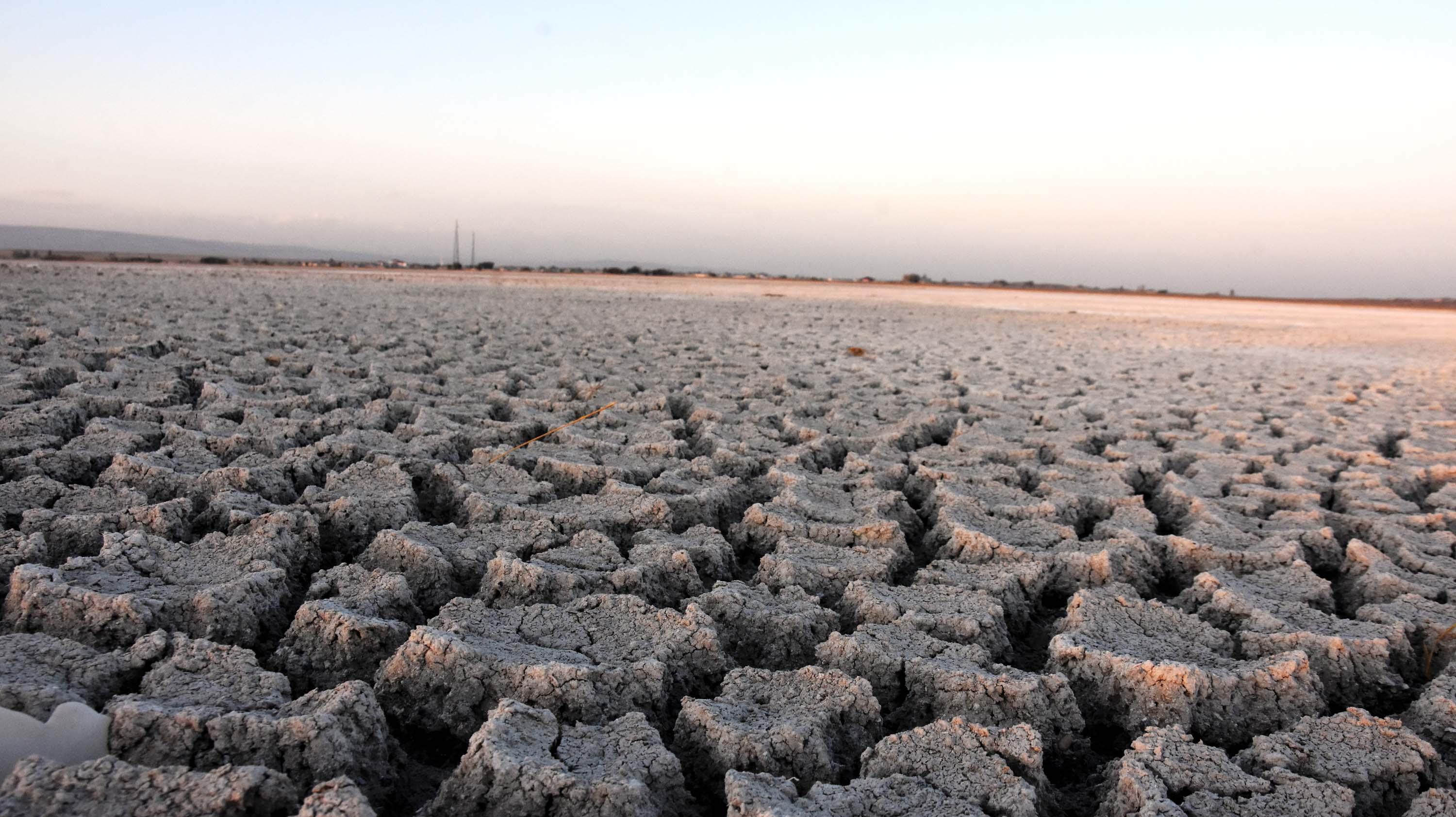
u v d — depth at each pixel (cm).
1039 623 459
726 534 572
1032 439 809
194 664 304
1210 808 270
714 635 364
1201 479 702
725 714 309
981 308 3516
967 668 346
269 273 3281
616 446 698
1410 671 403
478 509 518
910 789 268
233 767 241
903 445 809
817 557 483
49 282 1956
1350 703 379
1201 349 1969
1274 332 2716
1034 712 327
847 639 363
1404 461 801
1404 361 1870
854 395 1036
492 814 256
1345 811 270
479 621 364
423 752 316
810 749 292
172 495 513
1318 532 558
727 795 264
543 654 338
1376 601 485
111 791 231
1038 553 502
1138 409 1018
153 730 265
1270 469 736
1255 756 306
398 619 381
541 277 4747
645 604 385
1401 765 298
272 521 441
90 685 295
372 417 734
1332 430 936
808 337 1795
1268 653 392
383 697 323
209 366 914
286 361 998
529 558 460
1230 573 484
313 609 352
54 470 532
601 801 251
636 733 288
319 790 235
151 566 388
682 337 1633
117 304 1509
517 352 1245
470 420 764
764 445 742
